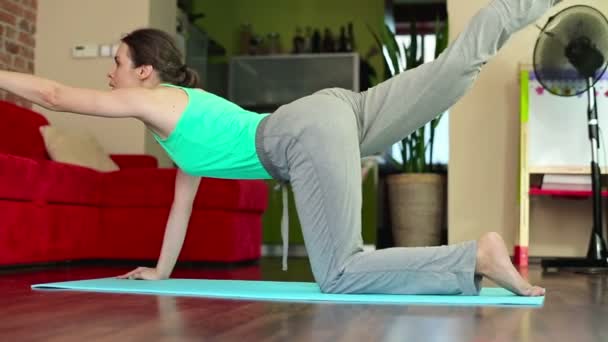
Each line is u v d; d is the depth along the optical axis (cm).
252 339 133
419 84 210
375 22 728
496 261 201
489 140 471
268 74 699
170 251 264
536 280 303
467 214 472
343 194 205
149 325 150
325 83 690
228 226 421
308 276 323
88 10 561
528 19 208
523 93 433
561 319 164
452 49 206
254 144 212
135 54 234
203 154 216
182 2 703
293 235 640
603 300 211
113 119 550
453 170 474
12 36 535
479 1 476
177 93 217
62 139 470
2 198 339
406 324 152
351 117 211
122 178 430
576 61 390
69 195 397
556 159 435
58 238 388
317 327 147
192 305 187
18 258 351
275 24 743
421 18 731
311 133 205
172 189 420
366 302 191
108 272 349
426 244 512
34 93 200
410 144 530
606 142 431
